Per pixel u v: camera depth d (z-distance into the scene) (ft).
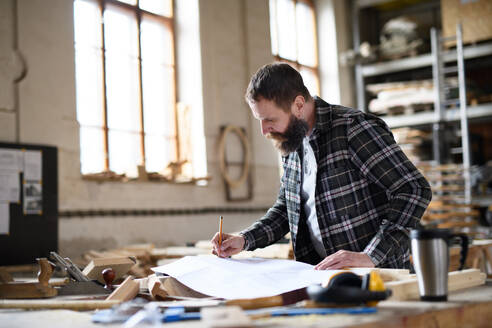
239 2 24.11
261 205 23.99
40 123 16.58
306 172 7.12
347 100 30.48
